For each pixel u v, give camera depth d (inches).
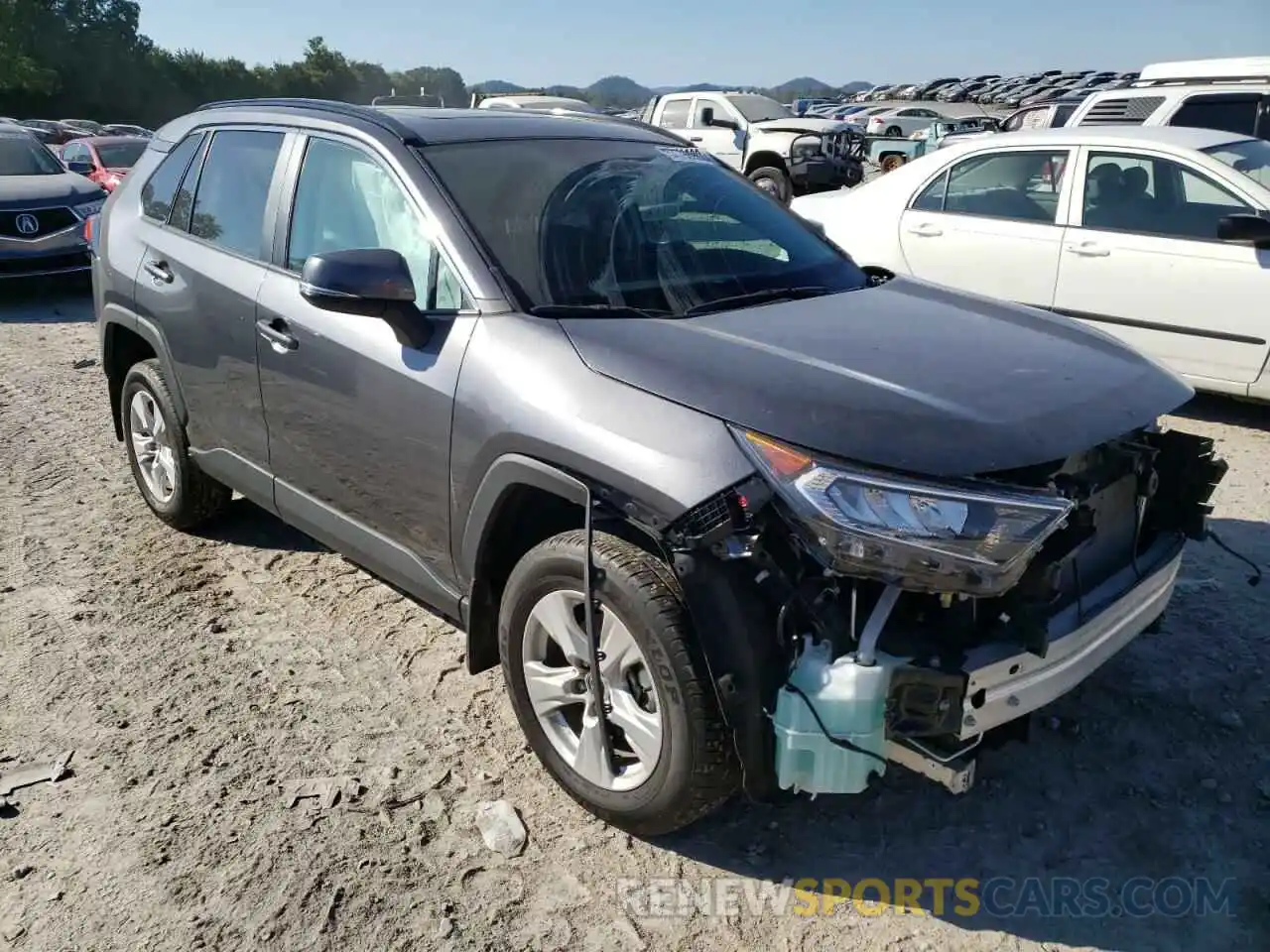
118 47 2679.6
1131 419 103.0
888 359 107.3
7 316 386.0
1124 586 109.0
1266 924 99.0
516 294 117.7
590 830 111.5
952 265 274.1
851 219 297.3
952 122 1027.9
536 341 111.1
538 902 102.0
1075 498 99.9
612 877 105.3
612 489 99.2
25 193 404.8
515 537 118.0
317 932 98.1
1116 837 110.5
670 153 154.2
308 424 139.1
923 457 90.7
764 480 92.4
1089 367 111.3
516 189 130.3
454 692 136.7
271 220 148.5
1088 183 252.7
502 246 122.3
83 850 108.2
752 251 140.0
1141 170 246.5
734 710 93.4
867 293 135.7
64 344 338.0
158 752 124.1
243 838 109.9
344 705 133.8
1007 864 107.1
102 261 185.0
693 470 94.3
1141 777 119.3
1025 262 260.4
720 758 97.3
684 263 131.5
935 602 95.7
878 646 92.0
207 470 168.2
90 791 117.0
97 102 2632.9
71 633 150.9
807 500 89.9
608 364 105.3
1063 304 255.9
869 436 92.1
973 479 91.0
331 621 155.2
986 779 119.3
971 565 88.2
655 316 118.7
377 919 99.6
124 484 209.8
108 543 181.5
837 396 96.9
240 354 148.9
